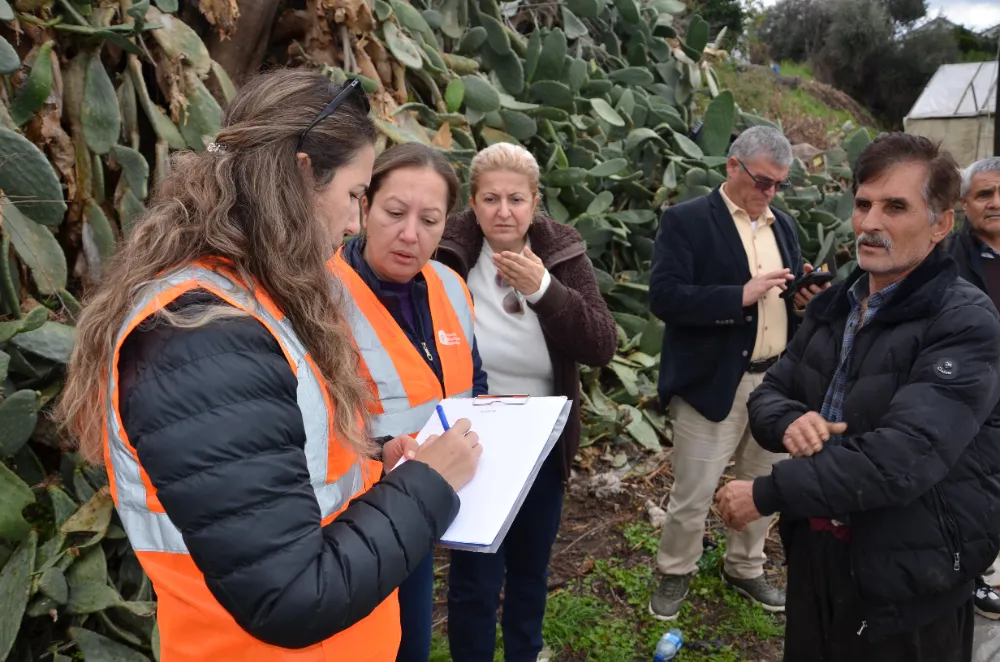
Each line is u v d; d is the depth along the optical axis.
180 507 0.82
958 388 1.46
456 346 1.83
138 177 2.67
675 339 2.69
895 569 1.54
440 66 4.03
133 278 0.90
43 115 2.54
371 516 0.97
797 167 5.31
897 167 1.53
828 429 1.60
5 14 2.30
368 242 1.74
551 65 4.71
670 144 5.39
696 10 10.96
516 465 1.31
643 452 4.07
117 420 0.87
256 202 0.92
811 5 21.56
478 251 2.19
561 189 4.45
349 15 3.41
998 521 1.55
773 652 2.65
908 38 20.52
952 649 1.62
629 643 2.66
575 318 2.03
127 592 2.36
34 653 2.17
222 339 0.86
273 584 0.83
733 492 1.71
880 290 1.65
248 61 3.32
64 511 2.24
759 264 2.64
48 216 2.34
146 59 2.93
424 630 1.91
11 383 2.33
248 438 0.84
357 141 1.00
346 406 1.02
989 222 2.85
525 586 2.21
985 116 10.53
